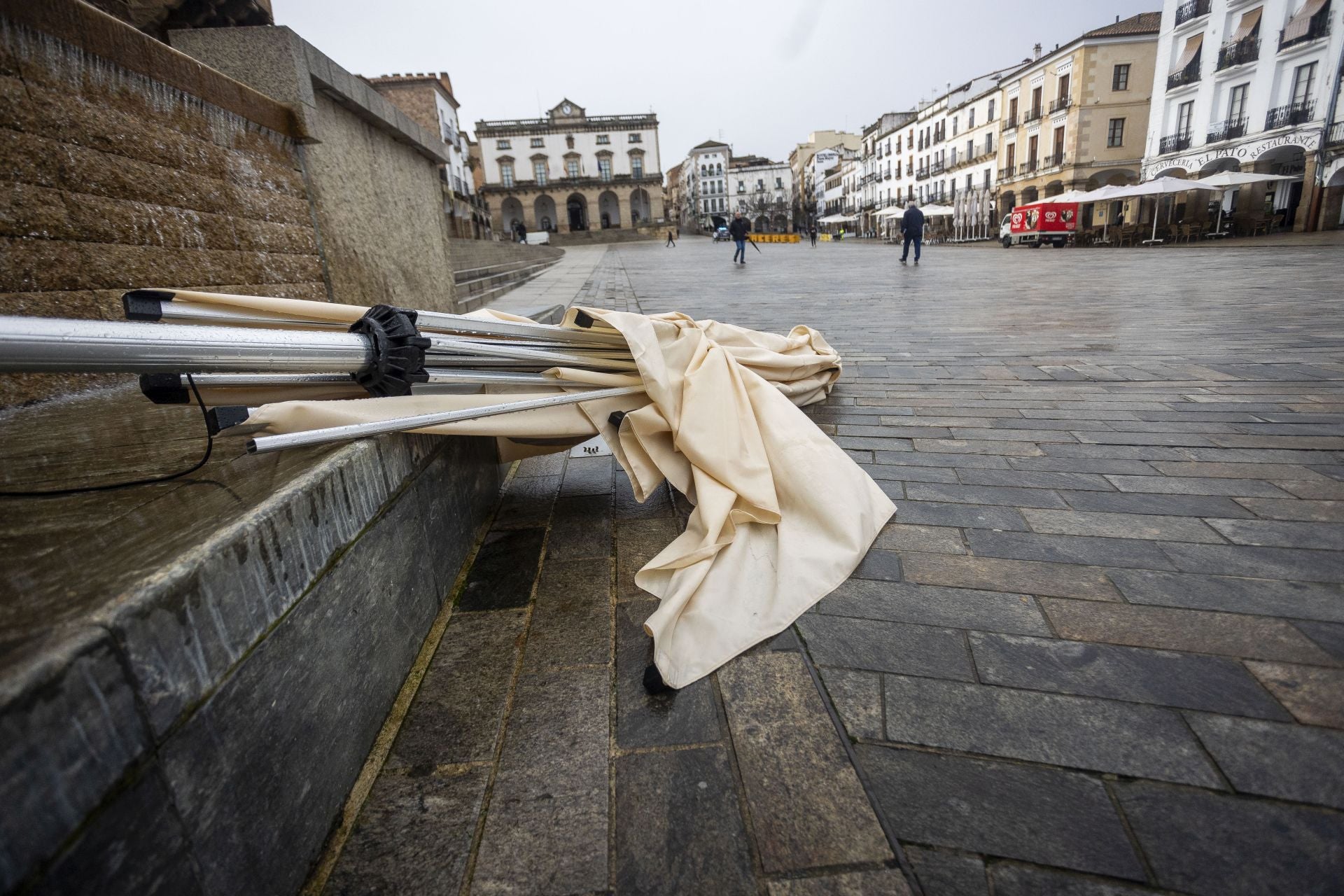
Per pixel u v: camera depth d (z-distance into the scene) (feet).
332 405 5.77
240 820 3.47
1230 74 93.35
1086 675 5.43
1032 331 21.90
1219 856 3.92
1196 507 8.27
